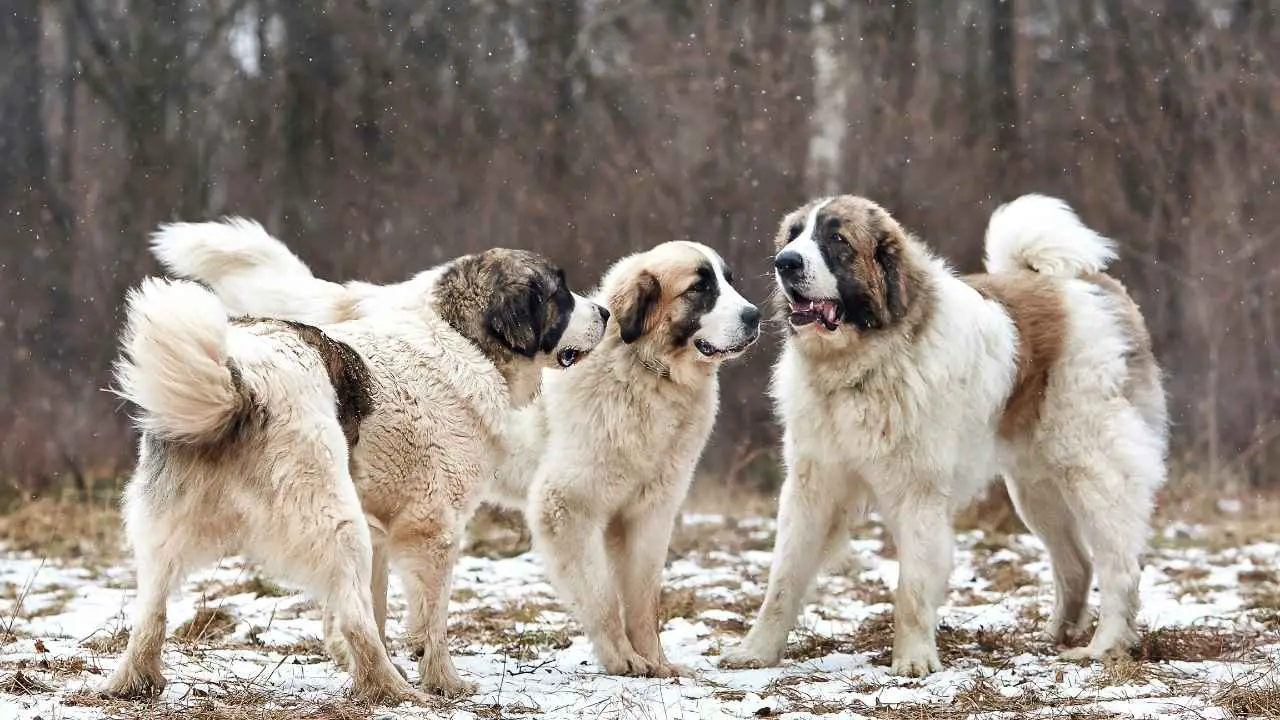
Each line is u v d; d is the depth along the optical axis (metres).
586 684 8.16
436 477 7.75
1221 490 19.62
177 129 22.81
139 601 6.93
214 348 6.61
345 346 7.50
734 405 20.27
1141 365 10.01
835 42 24.39
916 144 23.17
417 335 7.89
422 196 22.02
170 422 6.63
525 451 9.05
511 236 21.47
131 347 6.60
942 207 22.28
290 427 6.88
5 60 23.22
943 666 8.97
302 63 23.23
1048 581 12.51
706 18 24.44
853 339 8.96
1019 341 9.62
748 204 21.97
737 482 19.12
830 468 9.26
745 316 8.65
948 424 8.99
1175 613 10.70
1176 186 23.97
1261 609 10.84
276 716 6.82
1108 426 9.61
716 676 8.68
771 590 9.30
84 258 21.47
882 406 8.95
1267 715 6.99
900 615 8.94
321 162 22.48
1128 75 24.52
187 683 7.46
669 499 8.91
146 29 23.47
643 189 21.97
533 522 8.75
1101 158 23.70
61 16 23.47
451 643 9.66
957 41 24.92
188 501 6.82
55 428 19.25
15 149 22.69
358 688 7.21
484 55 23.86
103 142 22.77
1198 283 23.44
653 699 7.69
